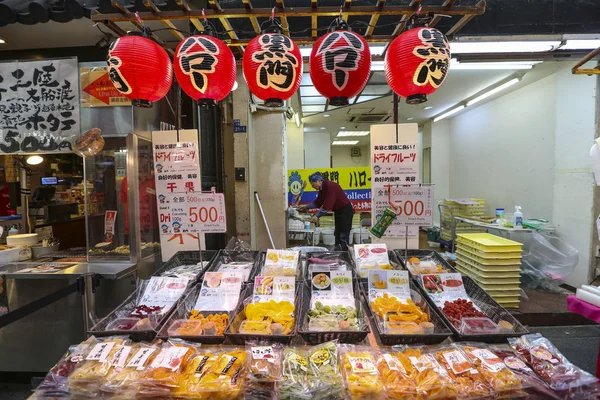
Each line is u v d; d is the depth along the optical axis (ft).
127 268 8.30
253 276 6.63
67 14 7.71
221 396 3.68
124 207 8.85
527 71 14.02
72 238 15.87
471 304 5.47
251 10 5.37
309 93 16.99
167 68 5.43
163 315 5.23
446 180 25.99
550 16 9.16
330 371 3.94
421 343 4.58
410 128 7.01
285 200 14.16
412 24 5.31
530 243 12.60
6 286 8.21
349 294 5.75
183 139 7.58
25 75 8.75
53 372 4.03
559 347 9.07
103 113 8.71
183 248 8.18
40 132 8.83
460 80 15.46
